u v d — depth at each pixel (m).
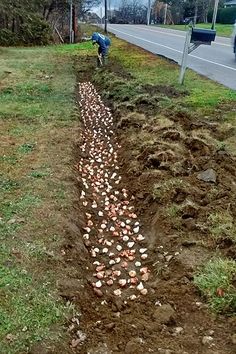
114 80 12.03
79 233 4.78
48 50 22.38
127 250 4.71
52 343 3.12
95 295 3.90
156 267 4.28
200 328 3.40
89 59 18.34
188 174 5.92
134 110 9.16
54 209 5.02
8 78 13.30
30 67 15.72
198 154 6.63
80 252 4.43
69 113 9.29
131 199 5.77
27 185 5.59
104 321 3.56
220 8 44.59
